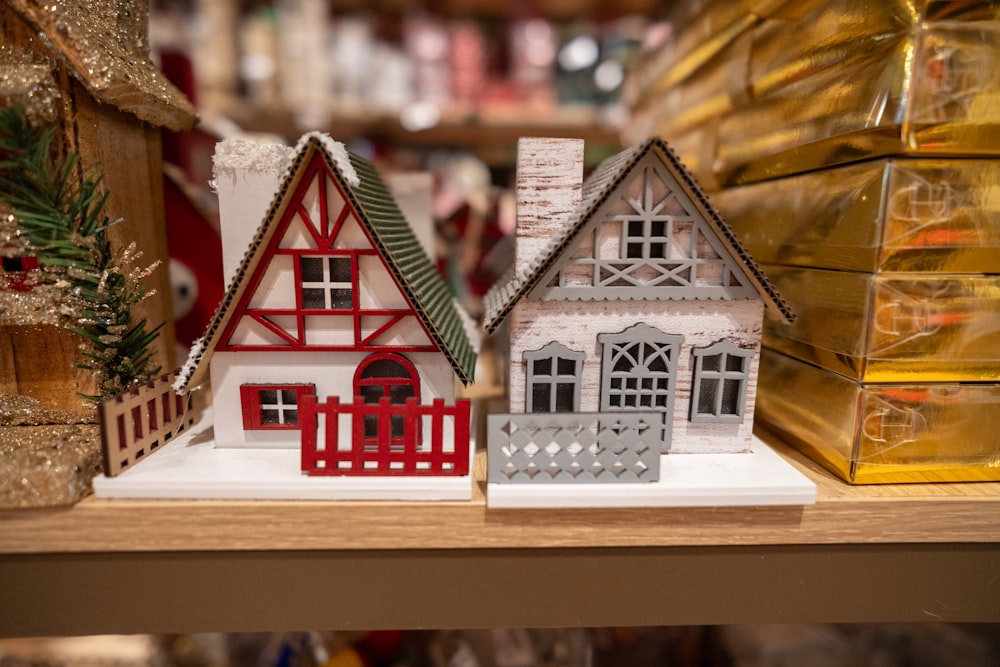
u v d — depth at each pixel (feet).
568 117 4.85
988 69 1.89
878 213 2.01
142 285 2.76
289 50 4.53
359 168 2.51
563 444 2.05
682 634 3.30
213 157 2.23
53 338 2.37
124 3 2.54
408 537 2.06
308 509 2.02
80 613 2.10
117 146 2.56
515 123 4.81
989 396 2.17
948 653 3.15
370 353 2.31
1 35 2.13
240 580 2.11
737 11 2.94
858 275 2.13
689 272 2.21
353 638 3.26
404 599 2.15
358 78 4.69
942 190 1.99
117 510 2.00
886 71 1.96
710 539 2.11
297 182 2.12
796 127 2.48
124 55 2.43
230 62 4.44
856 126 2.08
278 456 2.29
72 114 2.22
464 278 4.30
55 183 2.11
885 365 2.11
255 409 2.33
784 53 2.59
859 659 3.16
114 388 2.38
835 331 2.27
